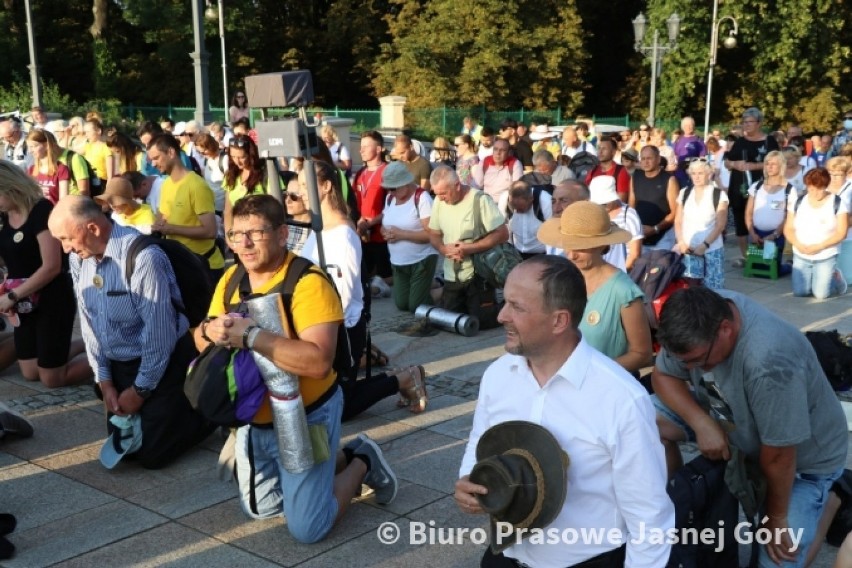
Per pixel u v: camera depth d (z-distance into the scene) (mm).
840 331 7648
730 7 34719
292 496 3830
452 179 7293
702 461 3326
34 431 5305
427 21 35688
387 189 8219
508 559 2846
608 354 3861
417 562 3795
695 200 8070
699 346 2965
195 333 3779
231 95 35906
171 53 35125
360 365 6461
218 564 3779
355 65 37875
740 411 3141
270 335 3459
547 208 8023
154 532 4066
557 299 2473
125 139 9562
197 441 4898
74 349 6422
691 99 38406
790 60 35000
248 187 6859
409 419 5527
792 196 9047
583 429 2527
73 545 3943
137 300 4512
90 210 4445
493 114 30891
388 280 9375
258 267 3574
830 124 35750
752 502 3271
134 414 4711
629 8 40531
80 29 37562
